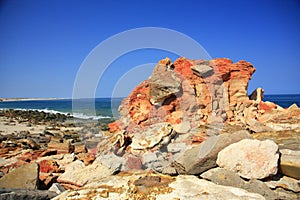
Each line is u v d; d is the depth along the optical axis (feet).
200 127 31.76
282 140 24.66
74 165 26.40
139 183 20.07
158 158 26.17
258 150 20.33
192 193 18.10
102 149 29.30
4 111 136.77
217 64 36.11
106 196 18.06
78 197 18.13
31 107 193.16
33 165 23.00
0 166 30.09
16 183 21.44
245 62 37.06
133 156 27.22
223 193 17.94
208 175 21.47
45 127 77.05
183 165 23.06
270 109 37.04
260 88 40.78
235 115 35.17
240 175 20.43
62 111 148.66
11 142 43.70
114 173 23.68
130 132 33.09
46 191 19.98
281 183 19.39
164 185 19.70
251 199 16.98
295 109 34.01
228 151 21.31
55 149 36.42
